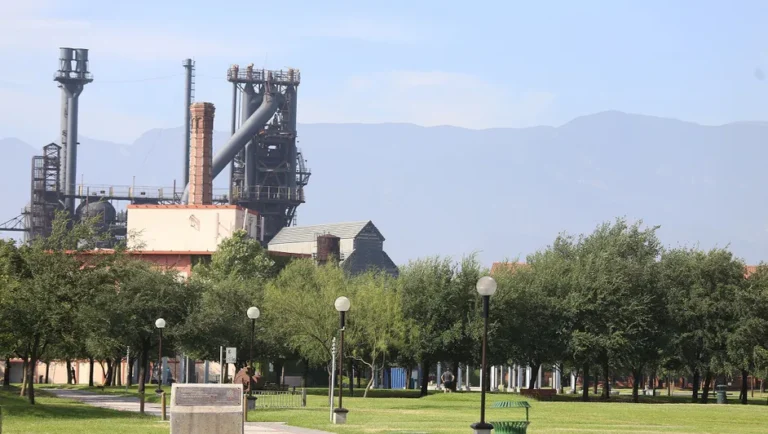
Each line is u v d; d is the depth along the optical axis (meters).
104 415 73.94
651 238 143.00
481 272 133.00
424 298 131.12
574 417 74.56
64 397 107.12
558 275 132.38
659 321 130.00
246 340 127.81
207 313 123.69
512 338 129.75
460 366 148.62
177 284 124.75
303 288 144.00
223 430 41.16
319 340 123.38
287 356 139.25
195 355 127.44
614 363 125.62
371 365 123.06
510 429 44.66
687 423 70.25
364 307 124.62
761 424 71.00
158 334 119.31
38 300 80.69
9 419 68.19
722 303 127.50
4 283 81.06
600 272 130.00
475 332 127.38
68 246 85.62
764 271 133.50
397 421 68.25
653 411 83.31
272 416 72.00
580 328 129.00
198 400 41.22
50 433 55.81
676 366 130.00
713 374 138.38
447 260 134.00
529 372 179.50
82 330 83.56
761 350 123.62
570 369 140.25
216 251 193.88
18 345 94.69
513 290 129.12
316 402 93.88
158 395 103.62
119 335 116.00
